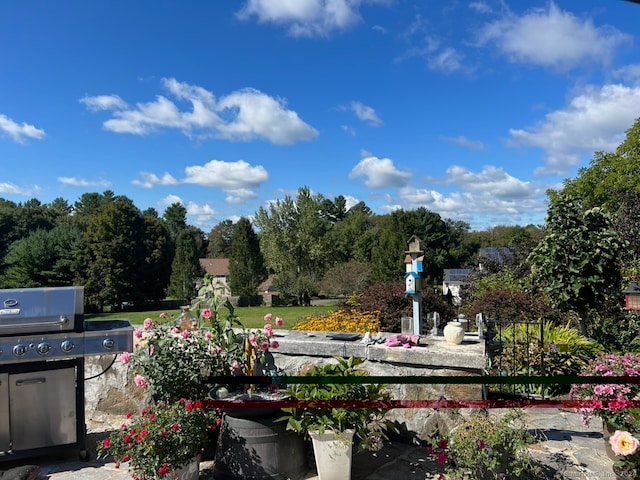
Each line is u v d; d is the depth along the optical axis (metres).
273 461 3.00
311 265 26.91
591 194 19.41
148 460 2.75
